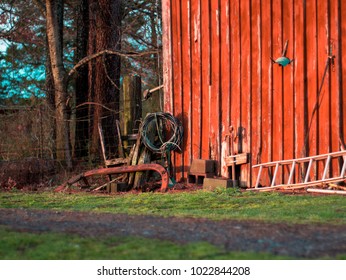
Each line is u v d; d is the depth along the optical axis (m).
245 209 11.45
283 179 15.47
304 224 8.88
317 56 14.86
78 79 22.47
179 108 17.84
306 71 15.07
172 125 17.50
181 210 11.45
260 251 6.96
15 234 8.19
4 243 7.64
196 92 17.45
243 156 16.09
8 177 17.09
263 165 15.48
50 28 20.38
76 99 22.42
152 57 29.66
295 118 15.25
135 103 18.25
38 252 7.19
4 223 9.34
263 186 15.83
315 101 14.88
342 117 14.42
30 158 17.69
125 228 8.66
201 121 17.33
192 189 16.00
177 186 16.55
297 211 10.74
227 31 16.70
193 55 17.53
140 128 17.06
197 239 7.71
